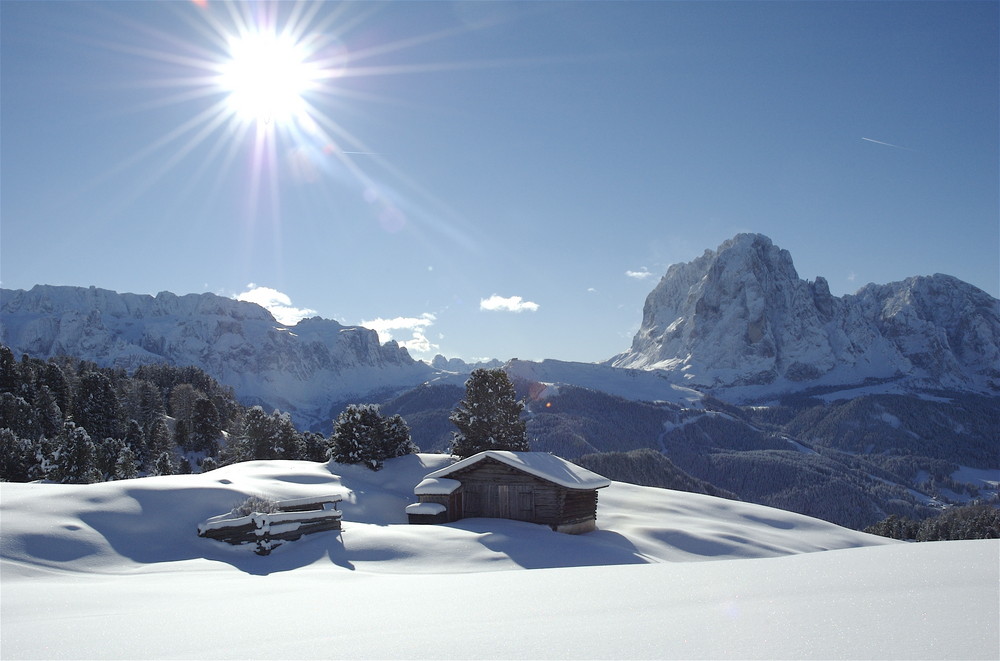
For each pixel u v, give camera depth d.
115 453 59.44
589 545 27.55
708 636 4.92
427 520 34.19
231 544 24.88
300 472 43.53
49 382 84.06
